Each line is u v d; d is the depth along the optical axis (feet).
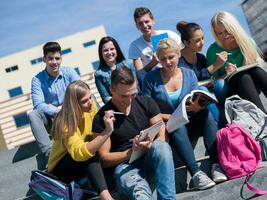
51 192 11.25
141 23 17.51
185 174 11.86
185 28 14.78
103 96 15.72
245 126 11.96
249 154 11.12
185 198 11.00
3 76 111.45
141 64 17.79
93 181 11.09
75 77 15.69
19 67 112.16
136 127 11.86
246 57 13.61
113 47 15.71
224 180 11.19
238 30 13.71
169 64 12.68
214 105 12.99
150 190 10.82
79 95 11.52
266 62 14.89
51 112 14.07
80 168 11.86
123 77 11.44
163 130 11.64
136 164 11.38
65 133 11.34
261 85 12.94
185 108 11.21
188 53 14.90
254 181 10.86
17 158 15.24
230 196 10.91
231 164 11.14
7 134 82.07
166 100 12.76
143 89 13.33
